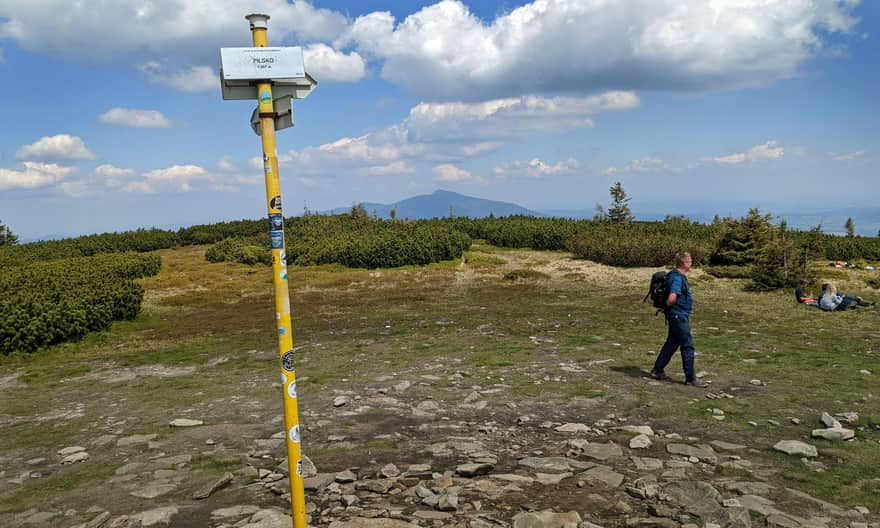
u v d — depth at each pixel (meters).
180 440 6.98
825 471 5.37
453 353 11.66
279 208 3.40
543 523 4.20
